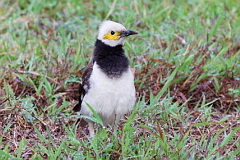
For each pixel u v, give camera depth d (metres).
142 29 15.40
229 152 9.58
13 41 14.87
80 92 10.83
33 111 11.28
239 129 9.72
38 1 17.09
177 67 11.99
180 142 9.27
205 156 9.20
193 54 12.89
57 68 12.97
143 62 12.98
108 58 10.13
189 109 12.00
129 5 16.55
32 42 14.85
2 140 10.52
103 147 9.65
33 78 12.79
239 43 14.13
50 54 13.69
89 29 15.94
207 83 12.34
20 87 12.61
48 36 15.26
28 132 10.80
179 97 12.32
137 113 10.86
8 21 16.02
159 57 13.31
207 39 13.73
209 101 12.30
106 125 10.82
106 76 9.98
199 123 10.19
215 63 12.87
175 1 17.47
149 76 12.79
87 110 10.34
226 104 12.20
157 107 11.19
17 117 11.10
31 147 9.88
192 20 15.52
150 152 9.38
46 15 16.72
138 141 10.06
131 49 13.23
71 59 13.44
